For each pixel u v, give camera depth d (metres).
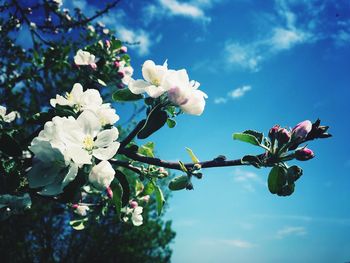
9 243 1.36
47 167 0.18
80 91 0.23
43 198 0.24
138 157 0.22
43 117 0.23
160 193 0.27
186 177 0.22
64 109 0.23
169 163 0.21
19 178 0.22
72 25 0.57
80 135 0.18
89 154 0.18
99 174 0.18
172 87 0.19
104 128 0.22
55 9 0.56
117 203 0.23
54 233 1.53
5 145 0.21
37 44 0.55
